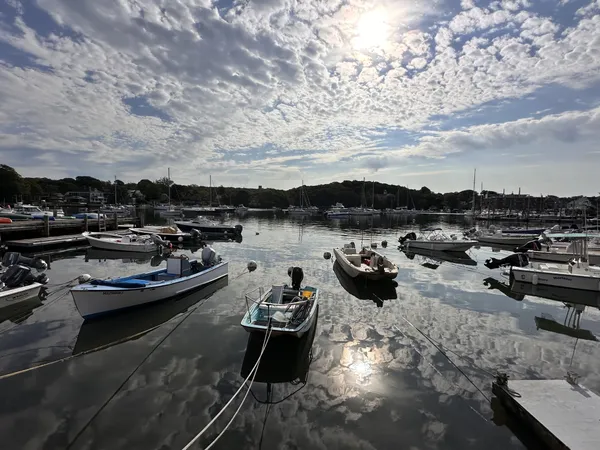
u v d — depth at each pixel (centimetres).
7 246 2311
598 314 1177
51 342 870
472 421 586
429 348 875
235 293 1336
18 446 509
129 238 2478
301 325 832
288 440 532
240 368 747
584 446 472
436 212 13562
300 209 10831
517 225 6531
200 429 552
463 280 1684
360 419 587
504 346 901
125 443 518
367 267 1630
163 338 897
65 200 10462
